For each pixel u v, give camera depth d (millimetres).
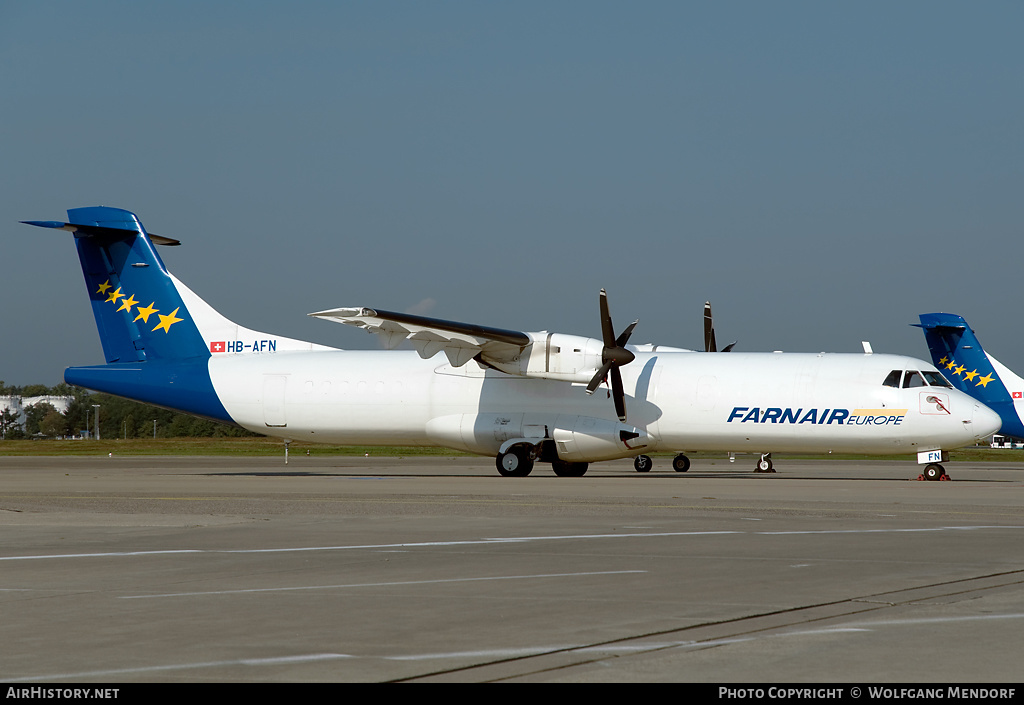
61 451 188875
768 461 105562
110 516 50812
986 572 31156
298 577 30516
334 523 47125
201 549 37281
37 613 24781
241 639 21812
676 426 88250
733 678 18516
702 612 24766
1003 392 121625
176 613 24781
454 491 69500
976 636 21922
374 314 80188
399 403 93500
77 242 98938
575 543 38969
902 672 18906
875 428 83625
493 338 84812
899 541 39406
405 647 21047
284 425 96125
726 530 43656
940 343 125000
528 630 22703
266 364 96812
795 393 85562
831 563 33250
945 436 82375
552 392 90188
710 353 91500
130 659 20031
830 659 19906
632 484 78062
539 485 76625
